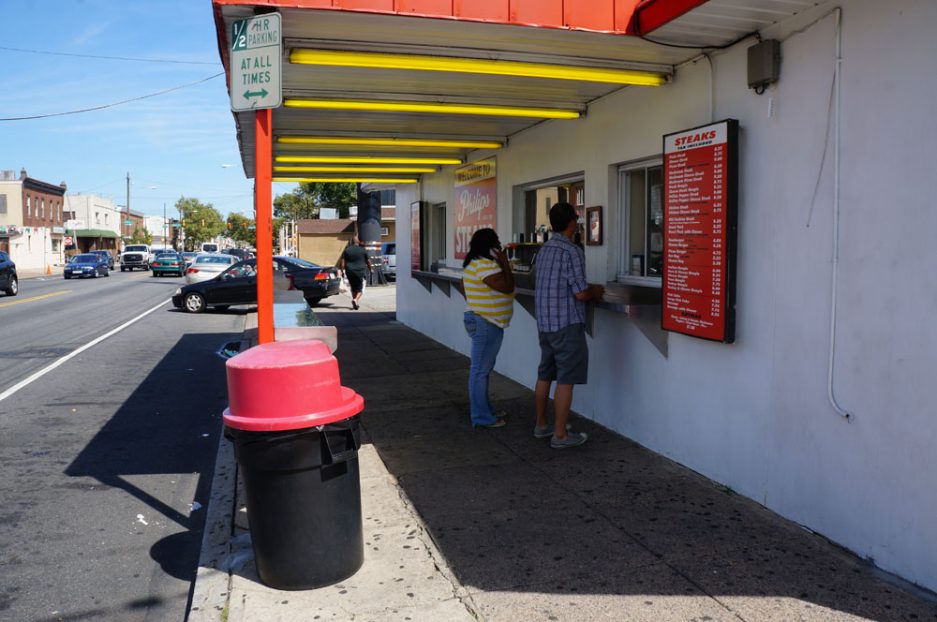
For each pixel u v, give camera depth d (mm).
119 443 6805
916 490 3412
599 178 6434
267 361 3525
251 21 4094
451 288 11219
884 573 3588
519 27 4316
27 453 6492
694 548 3965
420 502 4770
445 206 11641
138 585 4023
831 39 3846
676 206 5004
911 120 3383
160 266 43000
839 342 3826
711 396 4938
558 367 5738
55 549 4496
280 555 3598
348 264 18266
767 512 4402
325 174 12148
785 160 4191
